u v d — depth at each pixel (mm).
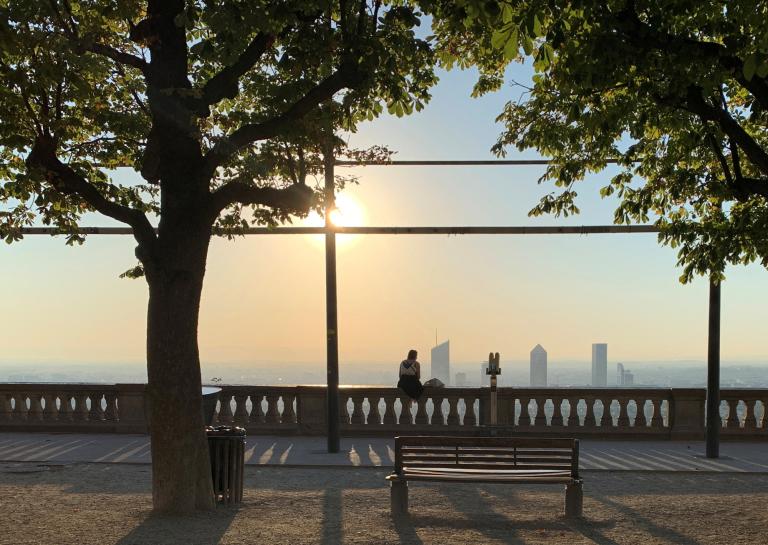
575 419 17500
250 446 16203
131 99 11758
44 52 8766
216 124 11352
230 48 8992
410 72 11211
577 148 11516
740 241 10312
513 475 9680
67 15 9367
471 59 12234
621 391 17391
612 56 7539
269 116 10180
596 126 9727
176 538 8227
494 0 6383
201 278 9453
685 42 7445
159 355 9234
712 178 10820
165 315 9234
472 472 9867
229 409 18172
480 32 8742
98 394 18297
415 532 8734
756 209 10250
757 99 7895
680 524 9250
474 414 17609
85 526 8805
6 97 9125
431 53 9852
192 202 9273
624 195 11820
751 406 17203
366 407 22219
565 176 11430
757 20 6762
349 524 9125
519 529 8953
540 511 10031
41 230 15164
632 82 8734
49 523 8984
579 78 7988
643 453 15406
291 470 13430
